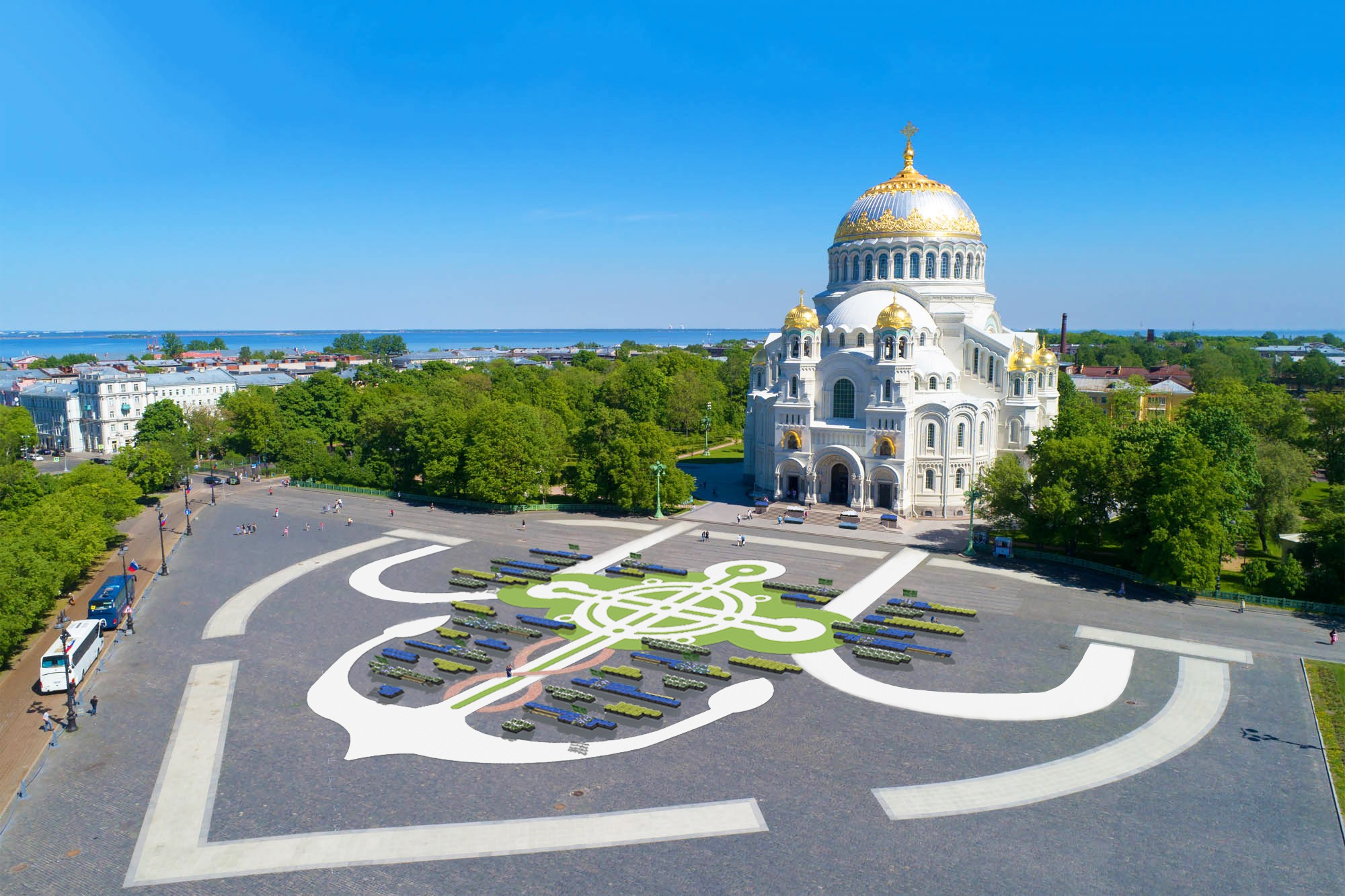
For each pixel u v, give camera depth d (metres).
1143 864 48.41
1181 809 53.91
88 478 129.50
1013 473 111.75
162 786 57.38
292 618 90.56
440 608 93.62
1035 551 112.31
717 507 146.62
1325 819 52.72
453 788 56.72
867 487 138.62
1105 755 60.53
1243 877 47.31
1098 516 106.06
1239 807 54.12
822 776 57.72
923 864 48.41
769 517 137.88
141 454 157.50
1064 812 53.62
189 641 84.06
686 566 109.25
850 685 72.62
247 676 75.50
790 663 77.19
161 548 113.81
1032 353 152.62
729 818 52.91
